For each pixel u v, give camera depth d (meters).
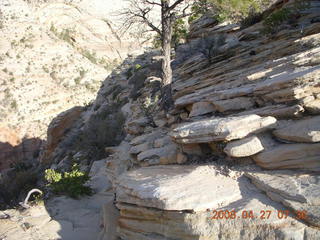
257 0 14.93
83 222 7.95
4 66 74.62
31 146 64.31
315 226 3.35
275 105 5.49
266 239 3.49
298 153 4.37
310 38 8.34
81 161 16.86
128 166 8.39
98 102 33.50
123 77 31.23
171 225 4.20
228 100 6.47
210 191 4.27
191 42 17.66
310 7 11.44
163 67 9.71
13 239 6.82
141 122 10.06
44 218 8.17
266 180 4.22
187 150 5.88
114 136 17.31
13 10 85.19
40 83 73.75
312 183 3.88
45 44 81.50
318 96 4.99
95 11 81.56
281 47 9.09
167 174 5.20
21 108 68.50
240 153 4.77
